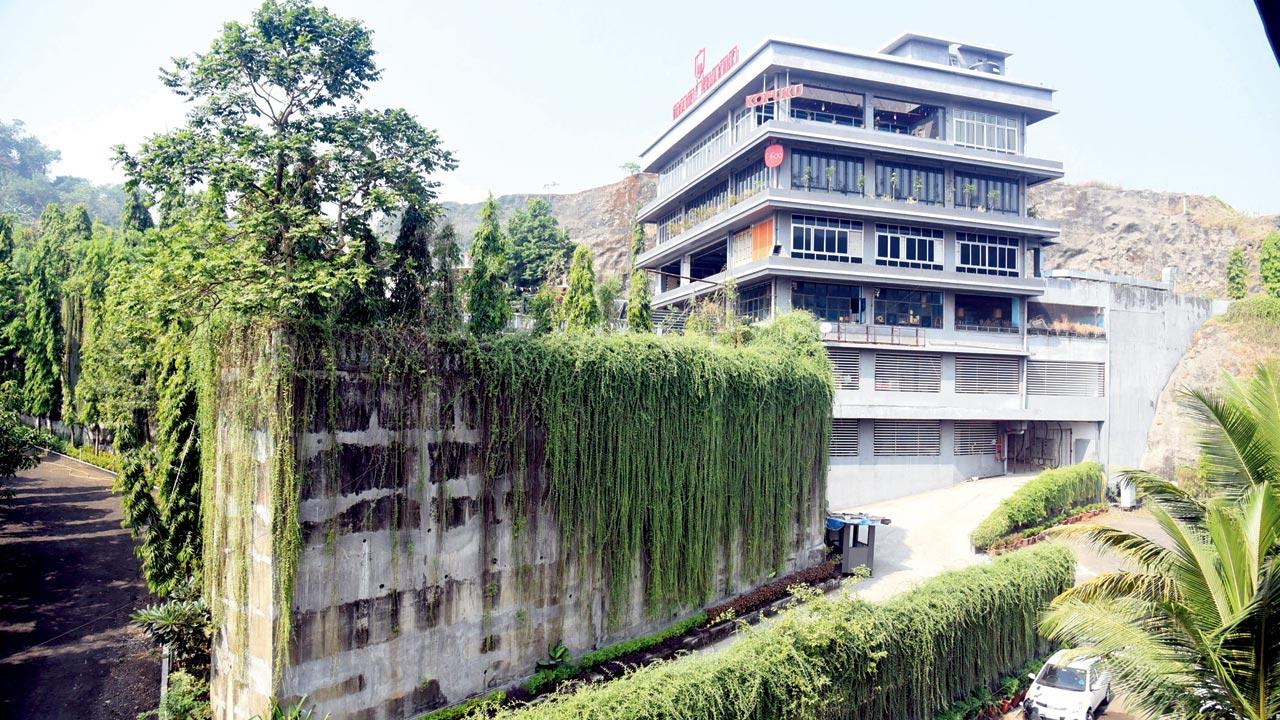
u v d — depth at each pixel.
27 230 61.00
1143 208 72.62
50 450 45.41
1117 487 39.91
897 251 40.59
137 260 19.86
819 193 37.91
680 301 47.03
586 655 19.56
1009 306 43.28
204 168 16.00
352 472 15.80
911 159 40.56
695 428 22.41
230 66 16.55
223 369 16.53
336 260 15.57
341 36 17.36
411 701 16.67
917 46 43.16
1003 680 19.61
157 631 17.62
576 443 19.53
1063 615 14.62
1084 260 72.06
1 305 44.84
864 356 39.03
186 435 20.53
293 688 14.75
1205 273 67.62
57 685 17.89
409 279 18.42
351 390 15.83
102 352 27.53
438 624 17.19
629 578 20.97
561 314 26.80
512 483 18.56
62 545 27.78
